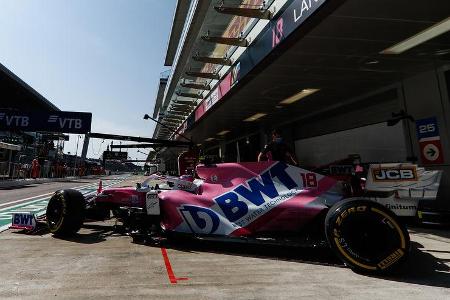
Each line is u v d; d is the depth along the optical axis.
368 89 8.44
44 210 7.41
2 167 17.52
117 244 4.04
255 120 13.30
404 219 4.63
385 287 2.49
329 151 10.70
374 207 2.82
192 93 13.30
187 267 3.05
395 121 7.40
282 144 4.22
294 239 3.44
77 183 22.33
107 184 21.39
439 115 6.50
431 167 6.58
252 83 8.20
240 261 3.28
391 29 5.19
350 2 4.39
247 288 2.48
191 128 15.59
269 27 6.48
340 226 2.89
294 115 12.04
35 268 2.96
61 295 2.30
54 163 30.36
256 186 3.77
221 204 3.79
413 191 3.47
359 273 2.86
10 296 2.28
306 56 6.38
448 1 4.37
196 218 3.80
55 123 16.64
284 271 2.94
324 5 4.48
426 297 2.28
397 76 7.32
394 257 2.70
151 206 4.06
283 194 3.59
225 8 6.38
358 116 9.33
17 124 16.39
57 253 3.54
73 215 4.34
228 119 13.13
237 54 8.76
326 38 5.57
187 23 13.82
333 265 3.10
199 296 2.30
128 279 2.68
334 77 7.59
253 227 3.56
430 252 3.55
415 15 4.75
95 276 2.75
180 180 4.25
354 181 3.72
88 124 16.86
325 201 3.43
